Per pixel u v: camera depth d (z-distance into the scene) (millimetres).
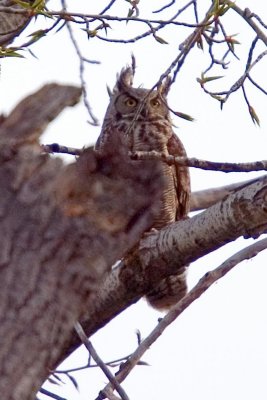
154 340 8500
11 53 9164
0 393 5270
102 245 5262
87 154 5273
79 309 5336
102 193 5250
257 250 8812
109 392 8094
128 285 9273
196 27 9156
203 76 9039
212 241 8859
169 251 9039
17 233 5227
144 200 5281
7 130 5273
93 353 8250
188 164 8531
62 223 5230
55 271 5258
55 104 5352
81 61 9102
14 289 5250
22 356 5285
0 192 5211
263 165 8625
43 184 5223
